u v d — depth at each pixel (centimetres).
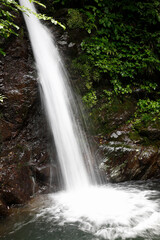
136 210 330
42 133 443
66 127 473
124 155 465
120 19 631
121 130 514
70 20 559
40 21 537
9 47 447
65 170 440
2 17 436
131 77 579
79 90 529
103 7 623
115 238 261
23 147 405
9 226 295
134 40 638
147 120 525
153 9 651
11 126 408
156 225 286
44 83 459
